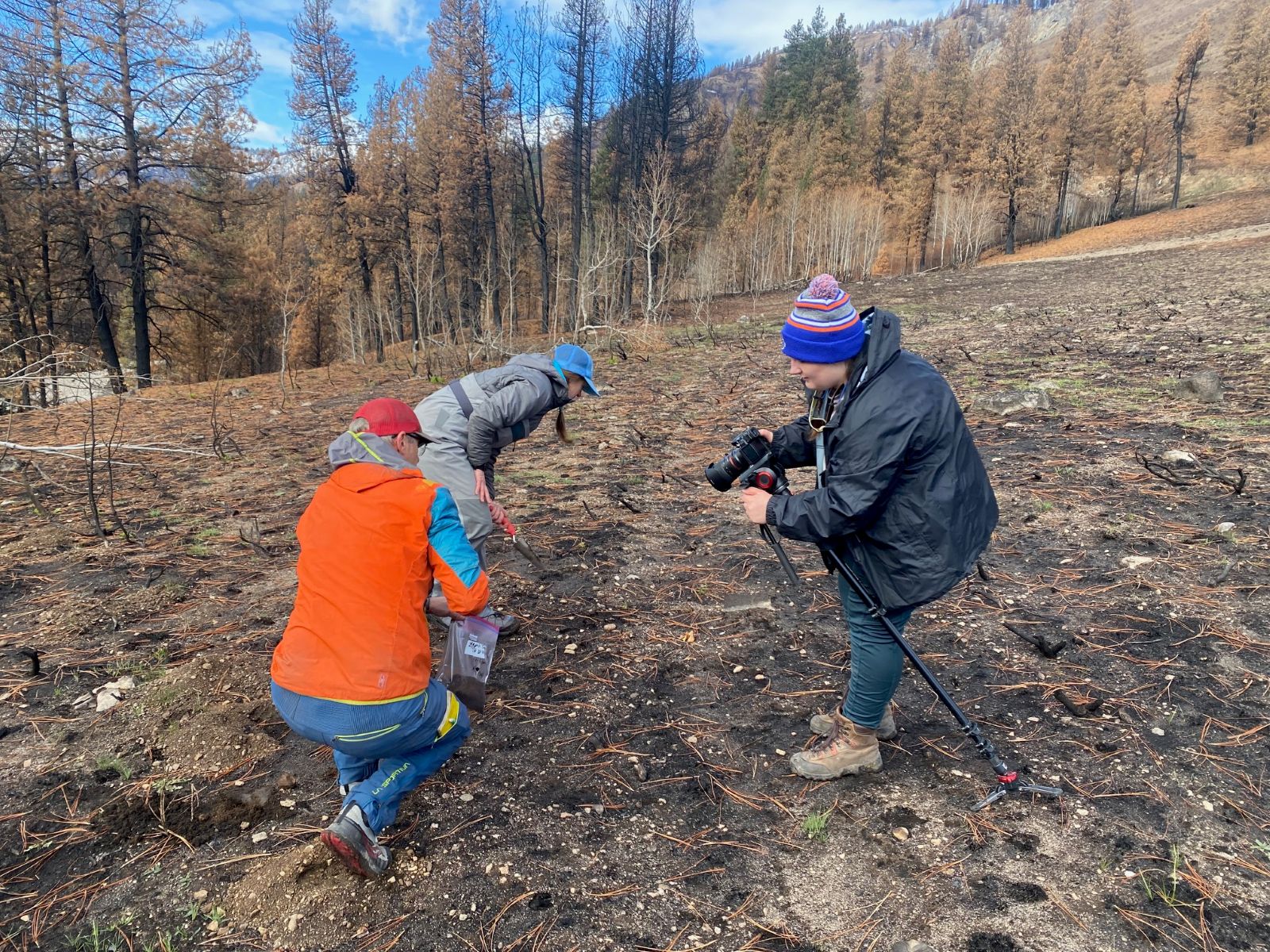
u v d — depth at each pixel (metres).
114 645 3.83
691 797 2.71
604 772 2.85
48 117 19.25
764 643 3.73
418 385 15.50
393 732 2.14
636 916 2.20
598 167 48.34
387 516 2.12
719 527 5.25
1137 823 2.45
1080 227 58.69
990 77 55.31
